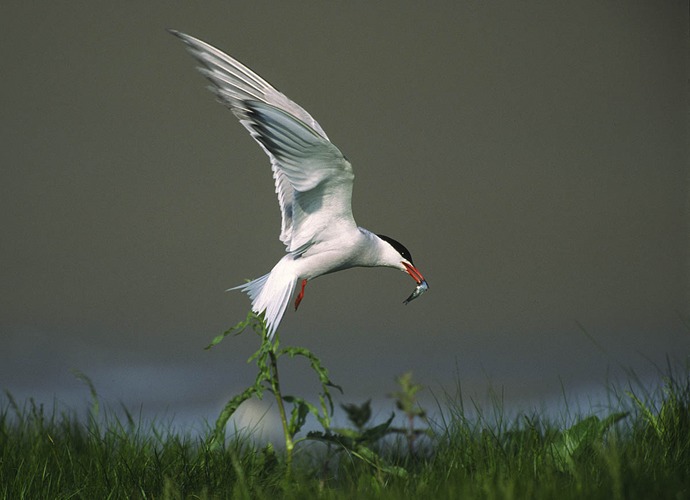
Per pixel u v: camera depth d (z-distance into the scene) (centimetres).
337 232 682
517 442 633
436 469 604
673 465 567
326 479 625
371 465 622
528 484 534
